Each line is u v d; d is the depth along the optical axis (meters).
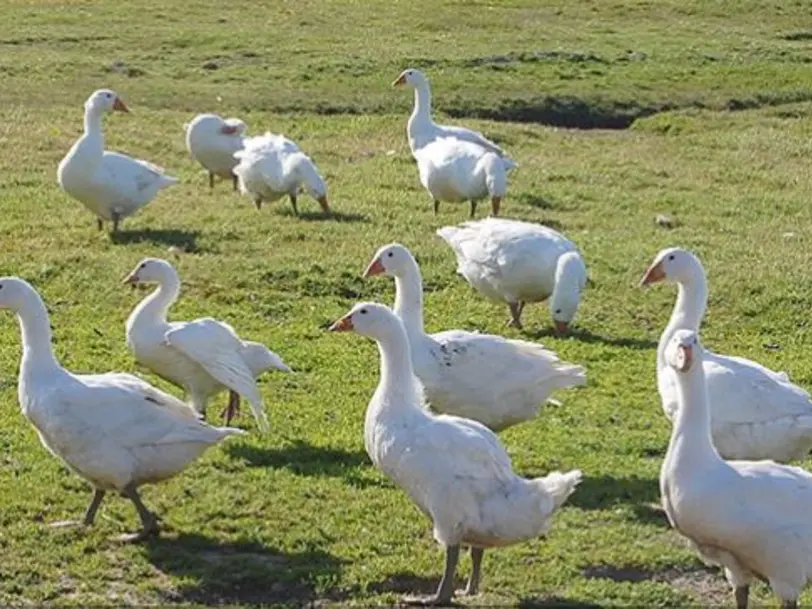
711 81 29.75
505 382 11.31
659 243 18.41
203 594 9.38
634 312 15.79
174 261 16.56
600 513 10.62
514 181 21.67
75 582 9.42
